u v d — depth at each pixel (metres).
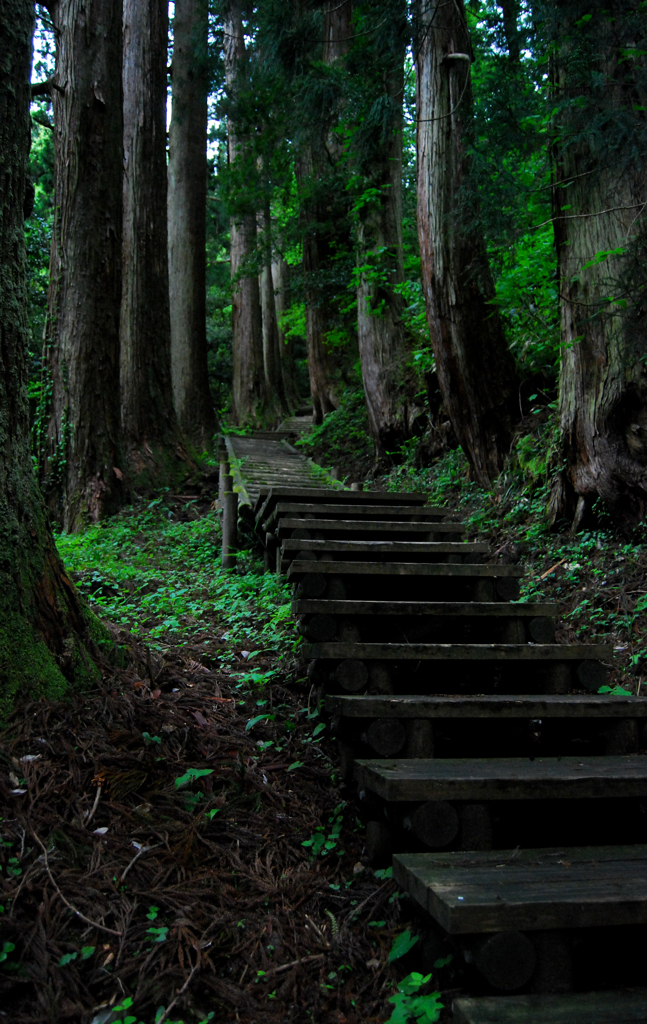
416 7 6.23
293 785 2.98
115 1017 1.72
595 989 1.78
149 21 12.16
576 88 5.03
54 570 3.08
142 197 11.65
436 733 3.17
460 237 6.92
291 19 7.57
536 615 3.62
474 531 6.71
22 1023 1.66
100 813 2.37
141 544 8.41
